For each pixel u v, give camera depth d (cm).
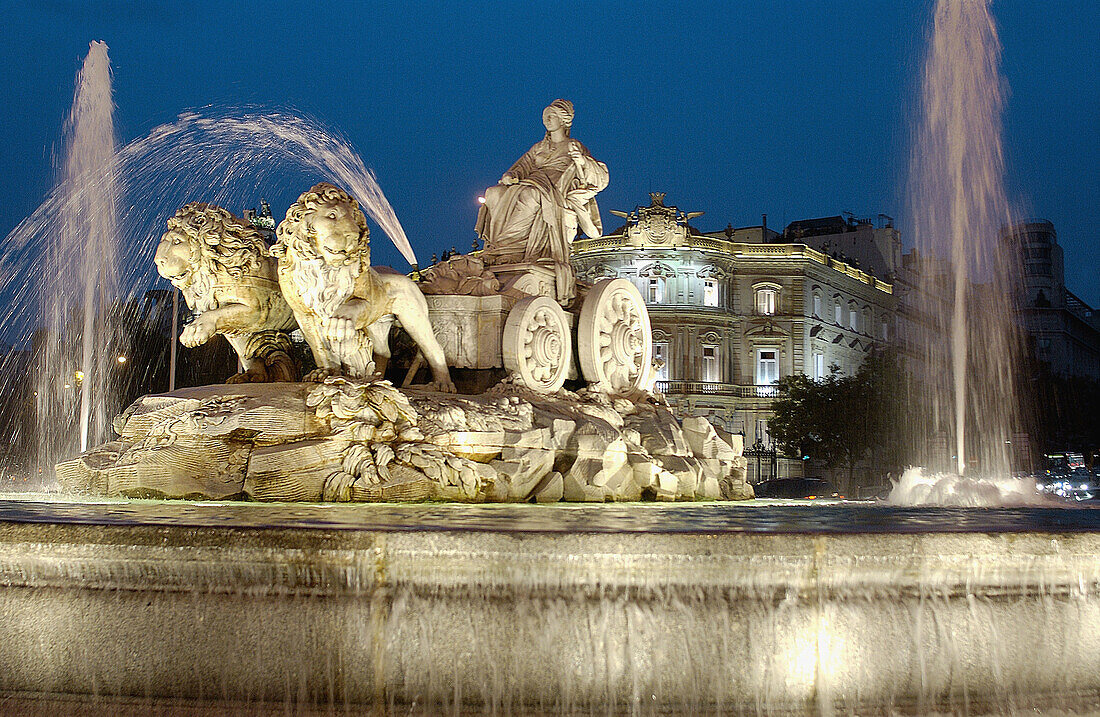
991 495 1085
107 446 886
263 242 1014
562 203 1238
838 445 5056
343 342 919
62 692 451
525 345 1076
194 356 3466
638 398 1245
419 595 440
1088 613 491
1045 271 6606
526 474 893
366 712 431
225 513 577
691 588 448
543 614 439
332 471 813
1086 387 4934
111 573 450
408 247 1421
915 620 465
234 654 441
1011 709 468
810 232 7212
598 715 436
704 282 5725
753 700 446
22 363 3341
